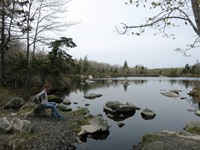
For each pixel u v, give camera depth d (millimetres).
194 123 12102
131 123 13289
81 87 36781
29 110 12367
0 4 17219
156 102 22125
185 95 28375
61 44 28344
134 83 50062
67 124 10570
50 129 9422
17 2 17688
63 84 34469
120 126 12430
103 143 9344
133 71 109625
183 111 17562
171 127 12453
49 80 29547
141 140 9883
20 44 23062
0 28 18781
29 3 18391
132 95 27250
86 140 9648
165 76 96375
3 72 20062
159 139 8688
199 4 3541
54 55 28234
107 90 32750
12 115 11125
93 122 10945
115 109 16391
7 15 17672
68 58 30516
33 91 21594
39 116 11352
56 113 11320
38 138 8055
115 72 102188
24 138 7656
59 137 8727
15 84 21016
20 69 22281
